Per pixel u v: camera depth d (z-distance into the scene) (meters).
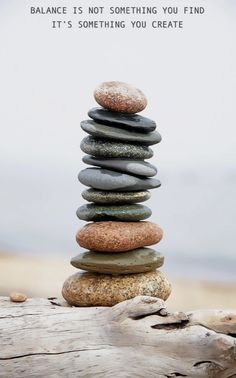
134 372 0.85
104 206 0.96
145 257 0.95
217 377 0.85
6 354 0.85
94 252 0.96
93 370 0.85
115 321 0.87
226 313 0.87
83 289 0.94
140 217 0.96
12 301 0.92
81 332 0.87
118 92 0.95
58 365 0.85
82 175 0.96
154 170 0.96
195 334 0.85
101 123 0.95
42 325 0.87
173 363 0.85
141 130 0.95
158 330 0.86
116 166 0.94
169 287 0.96
